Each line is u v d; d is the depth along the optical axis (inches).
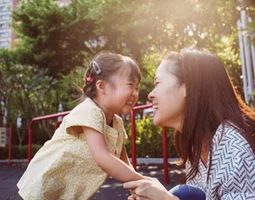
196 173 32.2
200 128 30.0
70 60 340.2
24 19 327.0
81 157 42.8
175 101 32.2
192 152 32.4
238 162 26.0
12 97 293.0
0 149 265.0
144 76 303.7
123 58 47.1
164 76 33.0
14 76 285.3
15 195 110.4
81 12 307.9
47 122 299.1
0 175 177.6
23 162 256.8
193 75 30.8
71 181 43.1
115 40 300.8
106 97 45.1
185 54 32.6
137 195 30.8
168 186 111.9
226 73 32.2
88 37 321.1
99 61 46.1
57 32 319.3
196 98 30.3
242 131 28.0
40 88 289.4
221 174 26.5
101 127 41.5
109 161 37.7
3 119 291.7
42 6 324.8
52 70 336.5
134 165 114.2
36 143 295.6
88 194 43.1
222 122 28.8
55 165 42.6
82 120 41.2
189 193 33.1
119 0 239.5
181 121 32.8
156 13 217.3
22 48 321.4
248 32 74.5
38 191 42.2
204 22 205.8
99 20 263.9
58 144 44.4
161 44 251.6
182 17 205.5
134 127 116.3
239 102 32.7
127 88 44.8
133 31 253.6
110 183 126.7
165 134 120.6
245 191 25.7
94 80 46.0
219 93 30.4
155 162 208.2
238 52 164.2
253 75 120.0
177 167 179.8
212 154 28.1
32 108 297.9
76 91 279.3
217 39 223.0
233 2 110.2
